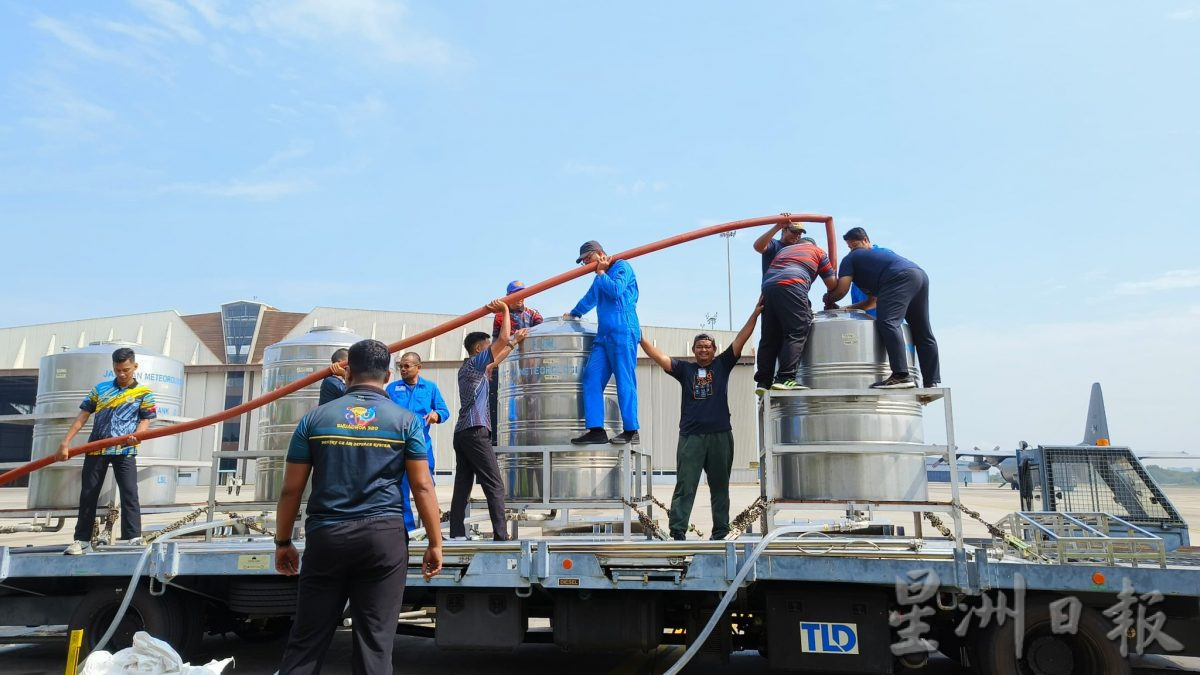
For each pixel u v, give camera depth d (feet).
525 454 22.17
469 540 19.60
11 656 23.13
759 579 17.20
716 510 21.12
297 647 12.53
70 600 20.49
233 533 25.75
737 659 22.72
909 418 19.13
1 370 168.25
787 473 19.40
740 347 21.45
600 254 21.90
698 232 21.99
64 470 24.06
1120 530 21.13
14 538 41.91
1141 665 20.70
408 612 22.09
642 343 21.90
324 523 12.48
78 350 25.23
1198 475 167.32
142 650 15.88
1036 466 24.11
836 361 19.15
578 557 17.49
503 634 18.39
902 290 18.90
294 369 23.71
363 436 12.84
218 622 22.16
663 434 144.87
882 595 17.07
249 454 23.12
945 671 20.52
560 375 22.13
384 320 157.58
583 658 22.79
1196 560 17.17
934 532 47.14
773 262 20.25
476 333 22.40
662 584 17.07
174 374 26.73
